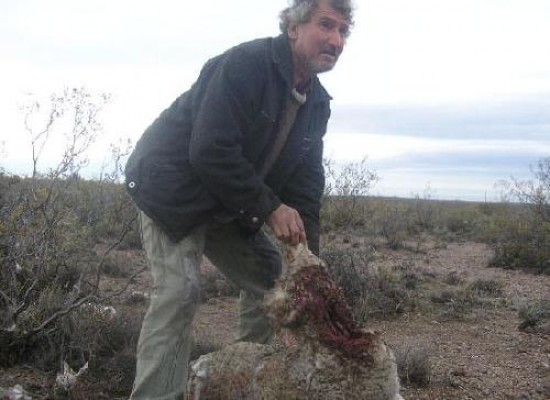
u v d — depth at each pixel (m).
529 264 5.81
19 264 2.88
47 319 2.57
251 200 1.88
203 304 3.90
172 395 1.93
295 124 2.04
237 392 1.60
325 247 4.79
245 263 2.22
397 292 4.16
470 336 3.45
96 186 3.86
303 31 1.91
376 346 1.47
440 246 7.02
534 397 2.60
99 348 2.60
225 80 1.87
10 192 3.27
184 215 1.94
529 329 3.60
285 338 1.53
